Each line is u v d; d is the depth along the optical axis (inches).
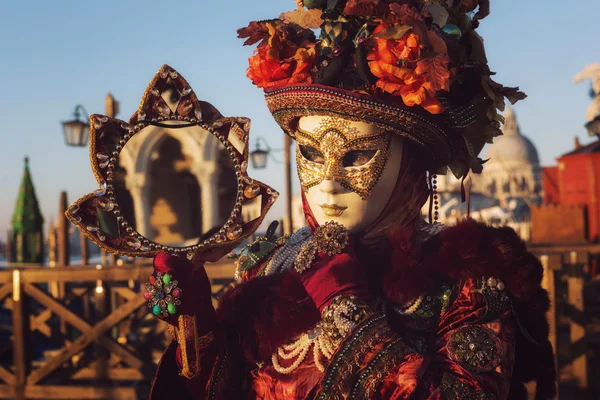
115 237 44.7
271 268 51.9
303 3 48.6
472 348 41.9
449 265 43.9
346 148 45.7
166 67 46.7
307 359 45.9
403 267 45.0
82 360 305.0
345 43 45.7
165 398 49.9
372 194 46.3
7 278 260.7
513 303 44.1
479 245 44.0
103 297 324.8
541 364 47.0
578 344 273.4
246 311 50.5
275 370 47.2
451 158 49.4
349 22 46.9
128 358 269.6
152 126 46.0
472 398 40.3
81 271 256.1
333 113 45.1
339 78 46.4
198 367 46.9
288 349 46.9
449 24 46.3
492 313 43.0
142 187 45.2
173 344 50.1
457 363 41.7
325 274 45.9
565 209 633.0
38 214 554.6
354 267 45.9
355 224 47.0
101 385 277.3
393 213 47.7
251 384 49.5
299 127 47.8
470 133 51.1
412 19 42.2
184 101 46.9
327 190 46.0
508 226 46.9
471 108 47.9
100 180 44.5
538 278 44.4
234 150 47.8
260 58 47.8
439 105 43.6
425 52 42.6
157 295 44.6
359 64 43.6
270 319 47.6
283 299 47.3
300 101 45.6
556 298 241.8
